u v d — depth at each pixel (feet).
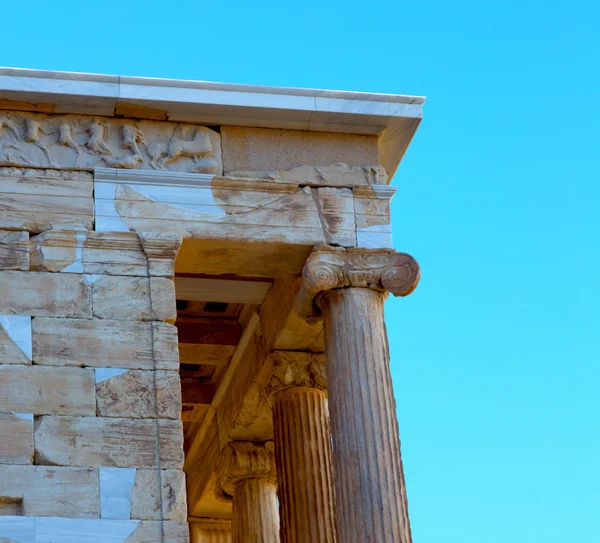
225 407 114.83
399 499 87.20
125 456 85.35
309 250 94.79
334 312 93.30
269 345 105.09
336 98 97.50
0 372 86.22
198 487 122.72
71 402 86.22
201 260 94.99
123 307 89.81
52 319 88.58
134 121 95.91
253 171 95.96
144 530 83.56
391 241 95.45
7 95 93.25
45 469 84.02
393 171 101.96
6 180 92.02
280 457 102.73
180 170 94.99
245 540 110.73
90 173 93.56
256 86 96.27
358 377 90.48
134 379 87.71
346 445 88.74
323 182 96.48
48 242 90.58
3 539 81.66
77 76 94.17
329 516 99.71
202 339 112.68
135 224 92.53
